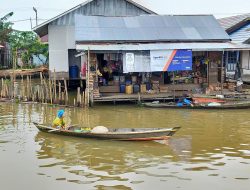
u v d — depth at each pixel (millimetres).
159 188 9672
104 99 21203
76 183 10078
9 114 19656
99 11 28297
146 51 21125
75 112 19922
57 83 27859
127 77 23078
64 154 12570
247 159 11906
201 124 16875
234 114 19094
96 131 14305
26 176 10656
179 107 20547
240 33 29250
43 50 41656
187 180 10195
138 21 24125
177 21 24484
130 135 13617
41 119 18281
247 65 26875
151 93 22359
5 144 13805
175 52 21328
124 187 9758
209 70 23422
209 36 23328
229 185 9844
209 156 12242
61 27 27750
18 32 46625
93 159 12039
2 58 43594
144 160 11898
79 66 28484
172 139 14336
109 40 22031
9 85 27141
